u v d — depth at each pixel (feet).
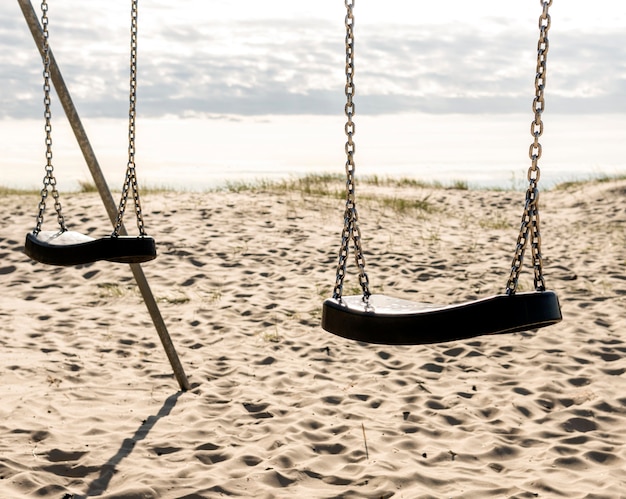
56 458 15.98
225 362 23.81
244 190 56.54
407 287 33.73
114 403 19.93
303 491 14.85
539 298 10.53
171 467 15.83
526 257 40.47
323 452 16.90
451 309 10.80
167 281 33.86
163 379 22.17
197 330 27.22
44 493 14.30
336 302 11.92
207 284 33.63
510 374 22.77
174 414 19.24
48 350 24.25
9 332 26.05
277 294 32.22
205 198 51.42
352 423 18.57
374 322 11.21
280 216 46.85
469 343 25.76
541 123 10.08
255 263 37.04
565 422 18.74
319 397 20.48
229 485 14.92
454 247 42.37
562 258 40.22
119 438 17.34
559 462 16.31
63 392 20.43
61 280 33.94
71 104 19.44
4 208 46.88
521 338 26.23
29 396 19.80
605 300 31.48
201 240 40.32
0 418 18.03
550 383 21.52
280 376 22.38
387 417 19.08
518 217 55.52
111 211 20.11
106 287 32.78
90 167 19.94
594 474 15.70
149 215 45.55
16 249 38.11
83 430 17.75
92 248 16.81
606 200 58.70
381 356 24.59
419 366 23.39
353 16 11.30
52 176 18.37
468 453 16.85
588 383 21.74
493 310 10.56
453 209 57.88
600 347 25.00
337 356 24.57
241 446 17.10
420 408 19.70
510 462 16.56
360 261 12.30
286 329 27.48
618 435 18.06
